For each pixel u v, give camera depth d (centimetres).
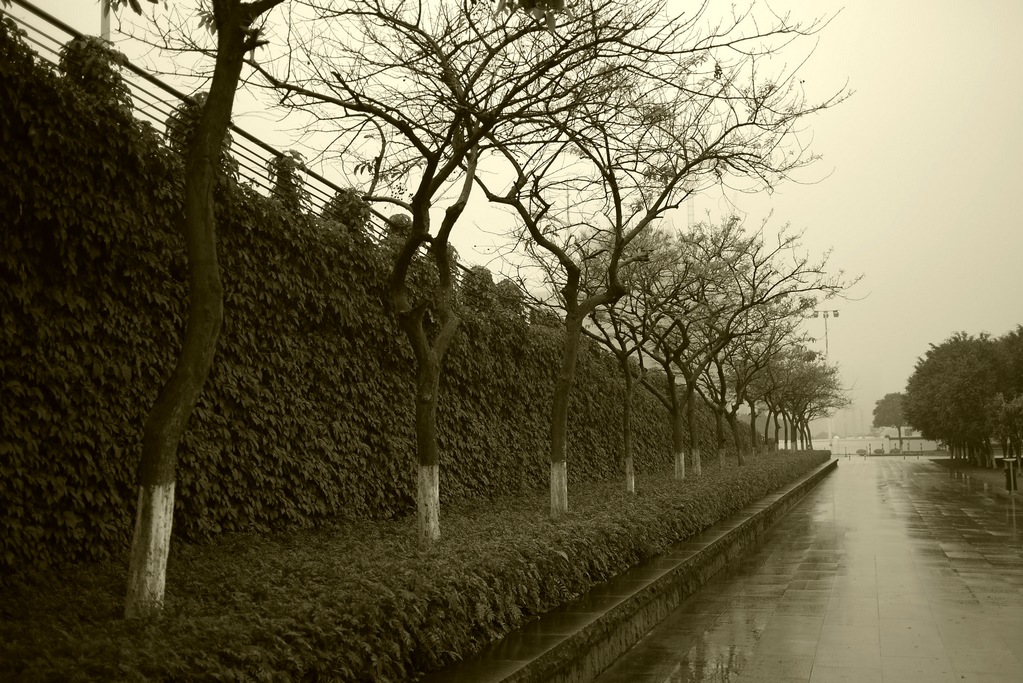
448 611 636
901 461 6969
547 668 654
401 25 930
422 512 955
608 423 2833
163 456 595
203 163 619
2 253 795
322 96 845
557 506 1340
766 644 860
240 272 1127
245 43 642
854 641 863
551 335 2377
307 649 489
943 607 1036
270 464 1144
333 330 1331
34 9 888
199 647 461
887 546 1644
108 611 628
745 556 1581
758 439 6025
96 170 901
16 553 783
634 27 877
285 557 886
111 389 909
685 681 733
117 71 943
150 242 969
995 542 1692
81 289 881
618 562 1071
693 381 2608
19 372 806
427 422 966
